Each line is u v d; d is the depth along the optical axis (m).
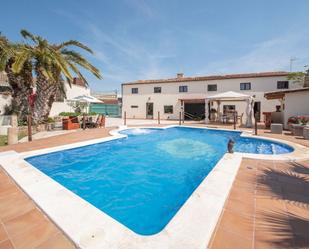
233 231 2.61
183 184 5.78
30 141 9.34
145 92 29.73
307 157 6.25
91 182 5.81
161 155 8.77
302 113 13.06
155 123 20.50
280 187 4.07
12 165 5.46
